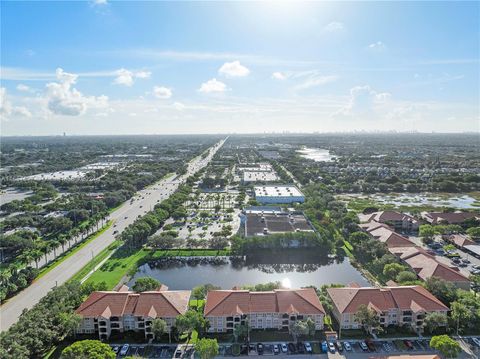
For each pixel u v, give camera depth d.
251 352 132.38
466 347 134.00
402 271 179.62
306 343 136.88
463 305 145.75
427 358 114.62
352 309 145.12
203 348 122.31
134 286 167.62
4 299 170.75
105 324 141.25
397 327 147.38
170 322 142.50
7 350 119.62
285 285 191.12
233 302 146.88
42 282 190.00
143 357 129.88
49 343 134.25
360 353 131.88
